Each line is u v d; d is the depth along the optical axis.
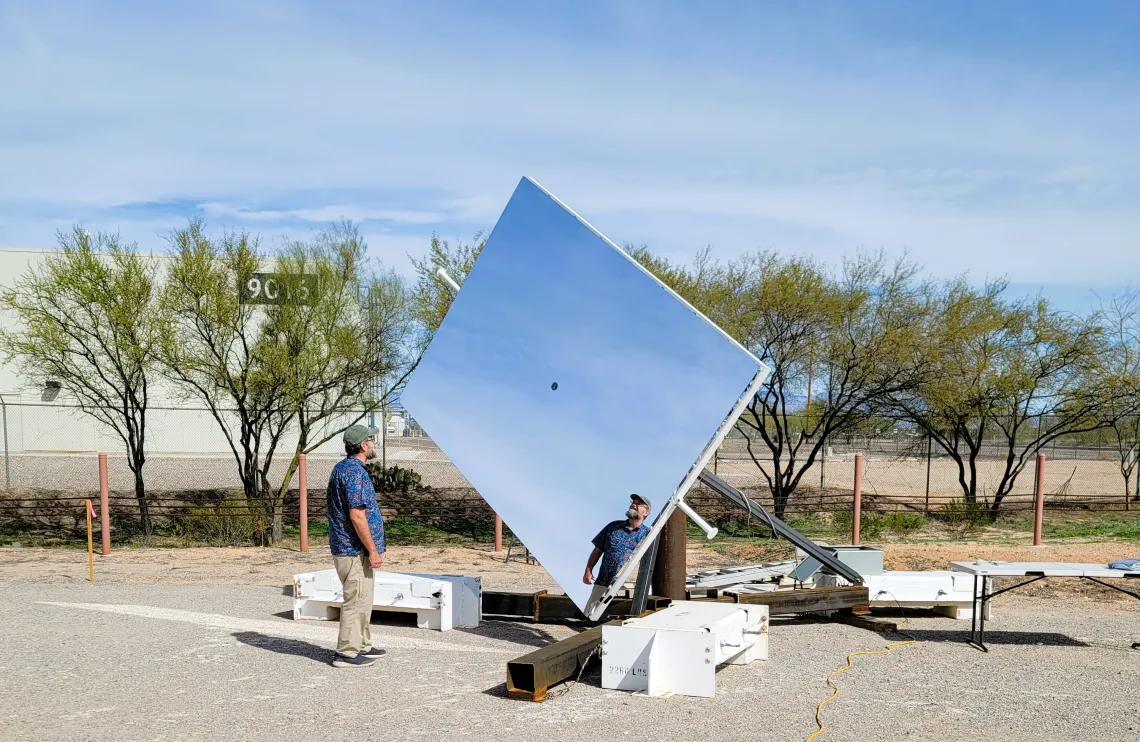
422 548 14.95
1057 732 5.45
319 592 8.36
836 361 19.62
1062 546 14.38
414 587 8.15
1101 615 9.47
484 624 8.38
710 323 6.40
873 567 9.43
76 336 17.77
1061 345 19.67
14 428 32.72
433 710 5.63
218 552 14.30
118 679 6.21
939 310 19.91
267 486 17.84
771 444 19.69
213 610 8.91
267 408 17.75
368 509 6.53
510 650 7.34
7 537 16.58
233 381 17.55
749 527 16.92
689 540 15.95
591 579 6.65
